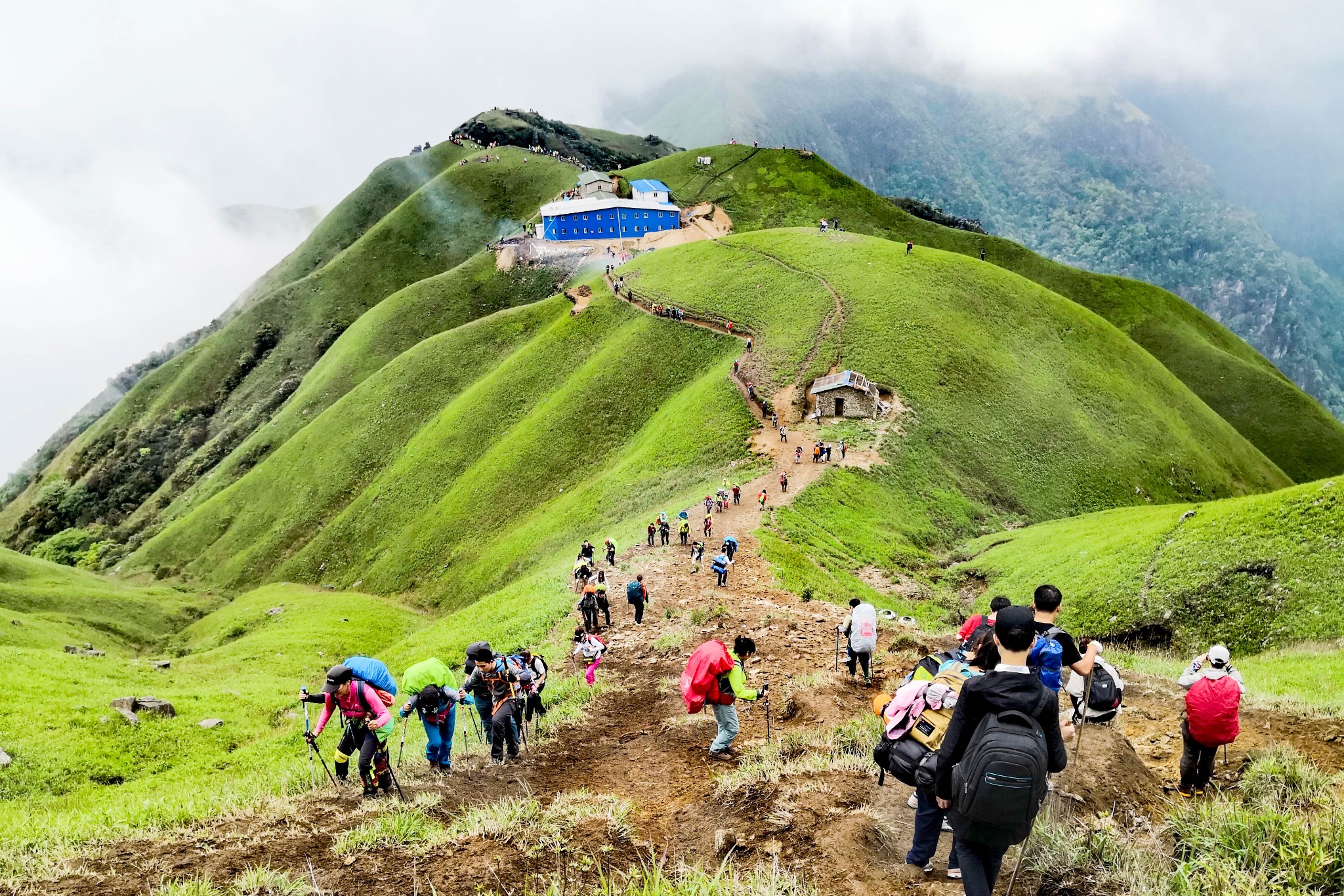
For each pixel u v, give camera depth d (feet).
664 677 59.72
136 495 467.52
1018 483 196.95
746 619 73.87
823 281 280.51
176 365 556.10
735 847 27.12
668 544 126.93
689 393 236.43
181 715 104.01
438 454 281.95
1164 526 129.39
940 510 172.96
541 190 635.66
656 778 37.65
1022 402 222.69
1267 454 374.84
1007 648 18.72
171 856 29.14
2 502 628.28
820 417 201.16
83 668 127.85
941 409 208.03
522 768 40.34
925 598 128.06
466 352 345.72
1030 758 17.22
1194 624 106.63
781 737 40.75
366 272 591.78
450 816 32.68
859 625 49.37
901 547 148.97
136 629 230.27
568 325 313.94
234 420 489.26
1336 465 365.81
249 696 118.83
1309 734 37.81
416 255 604.08
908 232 525.75
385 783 35.91
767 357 235.40
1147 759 35.76
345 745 36.32
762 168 566.77
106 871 27.86
